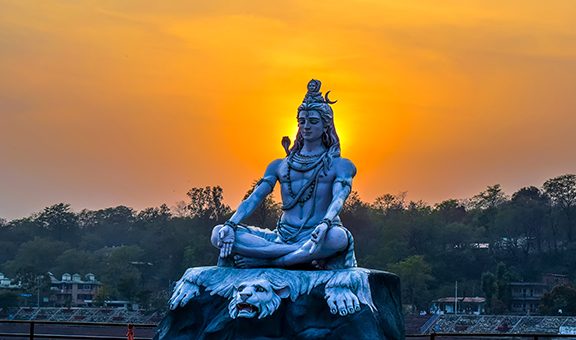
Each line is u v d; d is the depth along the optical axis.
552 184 111.25
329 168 21.62
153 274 98.12
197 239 93.56
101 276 103.81
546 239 107.81
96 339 27.94
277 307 20.17
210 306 20.81
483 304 93.88
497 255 106.00
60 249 110.81
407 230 99.62
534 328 82.56
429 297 93.12
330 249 20.62
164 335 21.19
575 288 89.62
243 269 21.00
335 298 20.05
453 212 112.62
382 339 20.03
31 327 26.83
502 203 117.62
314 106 21.80
